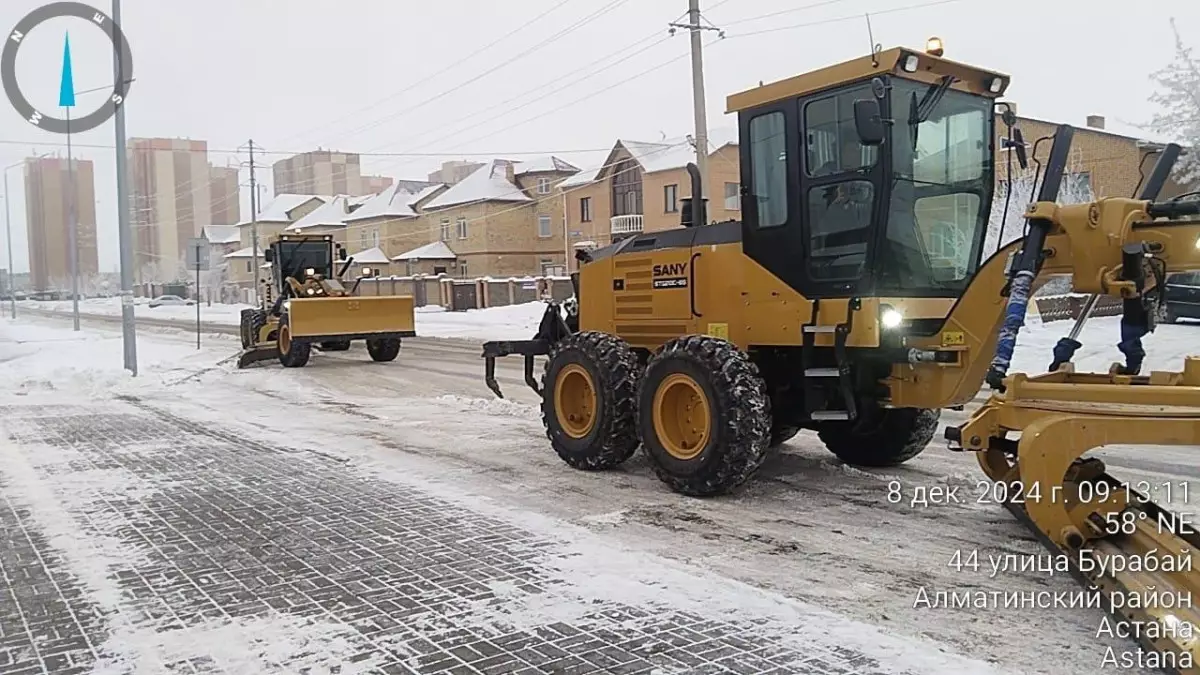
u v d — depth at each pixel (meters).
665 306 7.49
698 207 7.74
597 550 5.30
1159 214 4.80
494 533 5.74
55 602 4.66
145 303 70.31
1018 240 5.59
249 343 20.36
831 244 6.27
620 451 7.46
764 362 6.94
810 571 4.89
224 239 85.25
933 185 6.26
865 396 6.50
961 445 5.08
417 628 4.20
